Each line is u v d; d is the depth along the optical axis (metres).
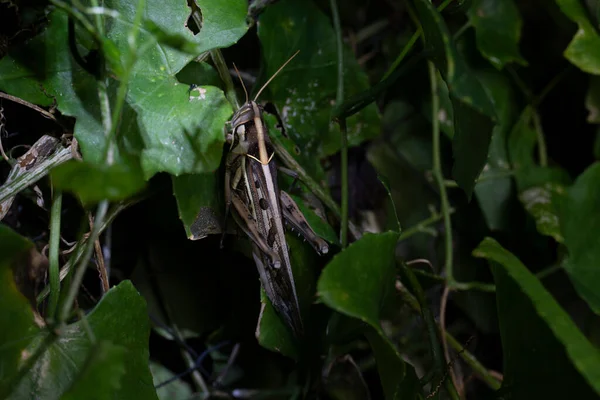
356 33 0.43
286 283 0.36
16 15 0.35
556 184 0.42
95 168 0.30
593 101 0.41
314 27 0.39
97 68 0.33
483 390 0.44
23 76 0.34
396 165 0.44
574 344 0.32
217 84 0.36
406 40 0.43
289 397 0.41
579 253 0.39
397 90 0.44
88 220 0.35
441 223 0.44
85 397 0.29
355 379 0.42
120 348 0.30
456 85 0.32
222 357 0.42
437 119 0.41
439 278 0.40
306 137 0.39
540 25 0.44
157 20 0.34
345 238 0.38
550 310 0.33
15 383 0.32
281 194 0.37
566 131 0.45
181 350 0.41
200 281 0.41
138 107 0.34
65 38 0.34
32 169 0.35
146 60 0.34
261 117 0.36
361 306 0.33
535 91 0.44
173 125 0.34
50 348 0.33
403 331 0.44
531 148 0.43
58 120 0.35
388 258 0.34
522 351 0.34
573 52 0.39
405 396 0.35
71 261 0.35
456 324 0.44
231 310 0.41
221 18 0.35
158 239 0.40
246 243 0.38
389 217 0.38
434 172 0.41
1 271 0.32
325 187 0.40
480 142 0.34
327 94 0.40
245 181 0.36
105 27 0.34
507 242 0.43
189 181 0.35
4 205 0.35
